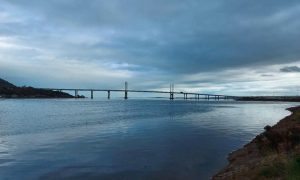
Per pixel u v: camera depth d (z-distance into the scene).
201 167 21.38
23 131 41.84
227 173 18.50
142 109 112.75
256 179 14.97
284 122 41.06
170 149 27.75
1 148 28.30
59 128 45.62
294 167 13.85
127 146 29.20
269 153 19.66
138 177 19.14
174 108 123.12
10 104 162.62
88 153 26.00
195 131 41.16
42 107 127.25
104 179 18.77
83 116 73.38
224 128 45.09
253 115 78.75
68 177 19.16
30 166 21.67
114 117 69.38
